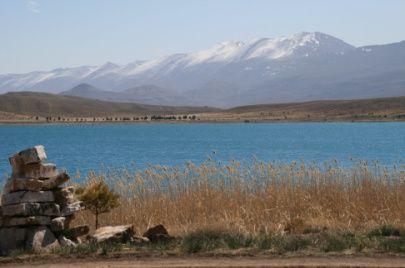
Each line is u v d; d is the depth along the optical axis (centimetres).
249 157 8719
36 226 2070
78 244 2055
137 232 2450
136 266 1780
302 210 2642
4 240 2058
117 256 1927
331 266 1722
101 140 15388
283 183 2877
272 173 3011
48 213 2100
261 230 2348
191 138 16188
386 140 13100
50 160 8669
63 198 2158
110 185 3341
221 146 12112
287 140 14138
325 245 1969
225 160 8006
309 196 2730
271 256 1872
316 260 1805
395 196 2680
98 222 2656
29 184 2072
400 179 2898
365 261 1781
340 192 2769
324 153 9500
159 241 2134
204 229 2259
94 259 1892
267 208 2662
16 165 2117
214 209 2711
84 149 11475
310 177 2956
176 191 2947
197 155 9581
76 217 2647
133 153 10269
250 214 2603
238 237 2102
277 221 2530
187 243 2016
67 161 8444
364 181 2828
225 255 1900
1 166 7256
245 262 1798
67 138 16575
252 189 2894
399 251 1898
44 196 2100
